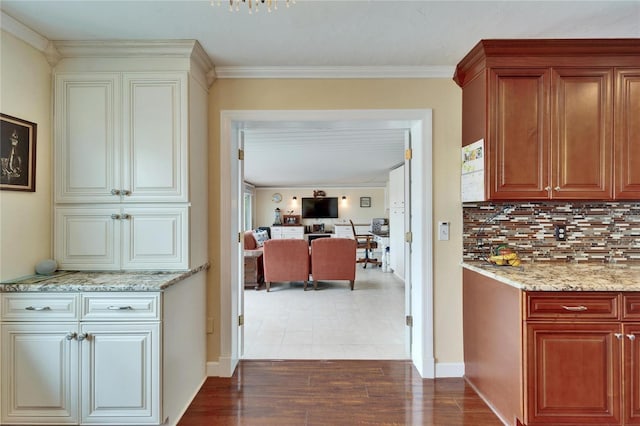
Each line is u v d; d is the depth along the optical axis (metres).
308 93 2.58
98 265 2.18
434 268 2.56
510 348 1.94
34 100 2.06
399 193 6.46
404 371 2.64
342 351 3.02
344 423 2.00
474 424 1.99
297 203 11.43
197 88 2.35
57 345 1.84
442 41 2.15
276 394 2.31
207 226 2.55
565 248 2.51
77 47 2.15
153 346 1.84
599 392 1.79
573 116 2.17
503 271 2.14
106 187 2.18
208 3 1.75
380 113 2.56
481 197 2.25
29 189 2.03
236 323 2.73
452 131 2.57
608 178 2.16
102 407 1.84
